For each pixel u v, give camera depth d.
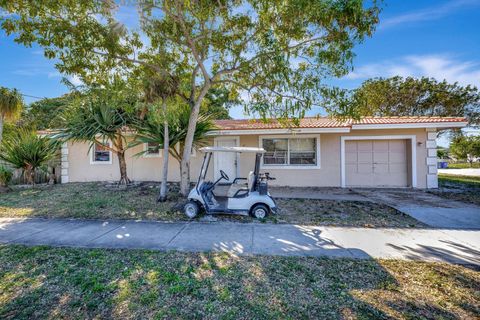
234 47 6.51
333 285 2.79
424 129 9.93
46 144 10.46
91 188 9.38
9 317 2.24
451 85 17.72
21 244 4.09
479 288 2.71
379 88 18.81
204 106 8.79
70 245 4.05
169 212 6.07
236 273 3.07
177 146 11.20
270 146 10.88
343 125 9.66
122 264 3.32
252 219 5.55
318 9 4.73
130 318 2.23
